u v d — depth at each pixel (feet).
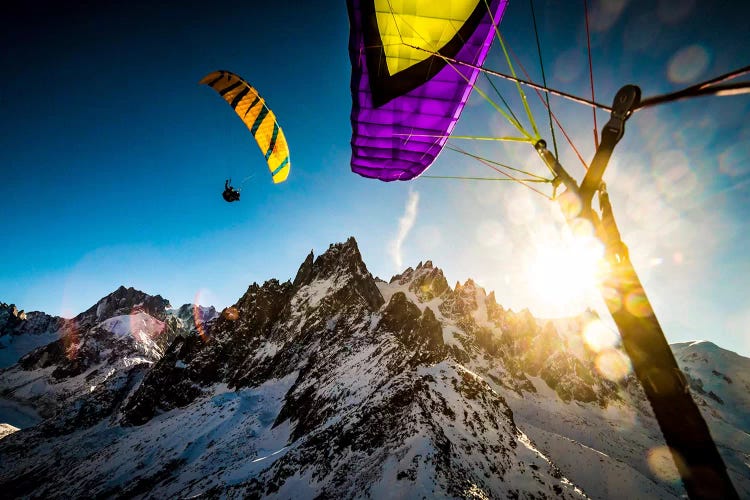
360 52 27.02
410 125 31.17
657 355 7.00
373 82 28.45
